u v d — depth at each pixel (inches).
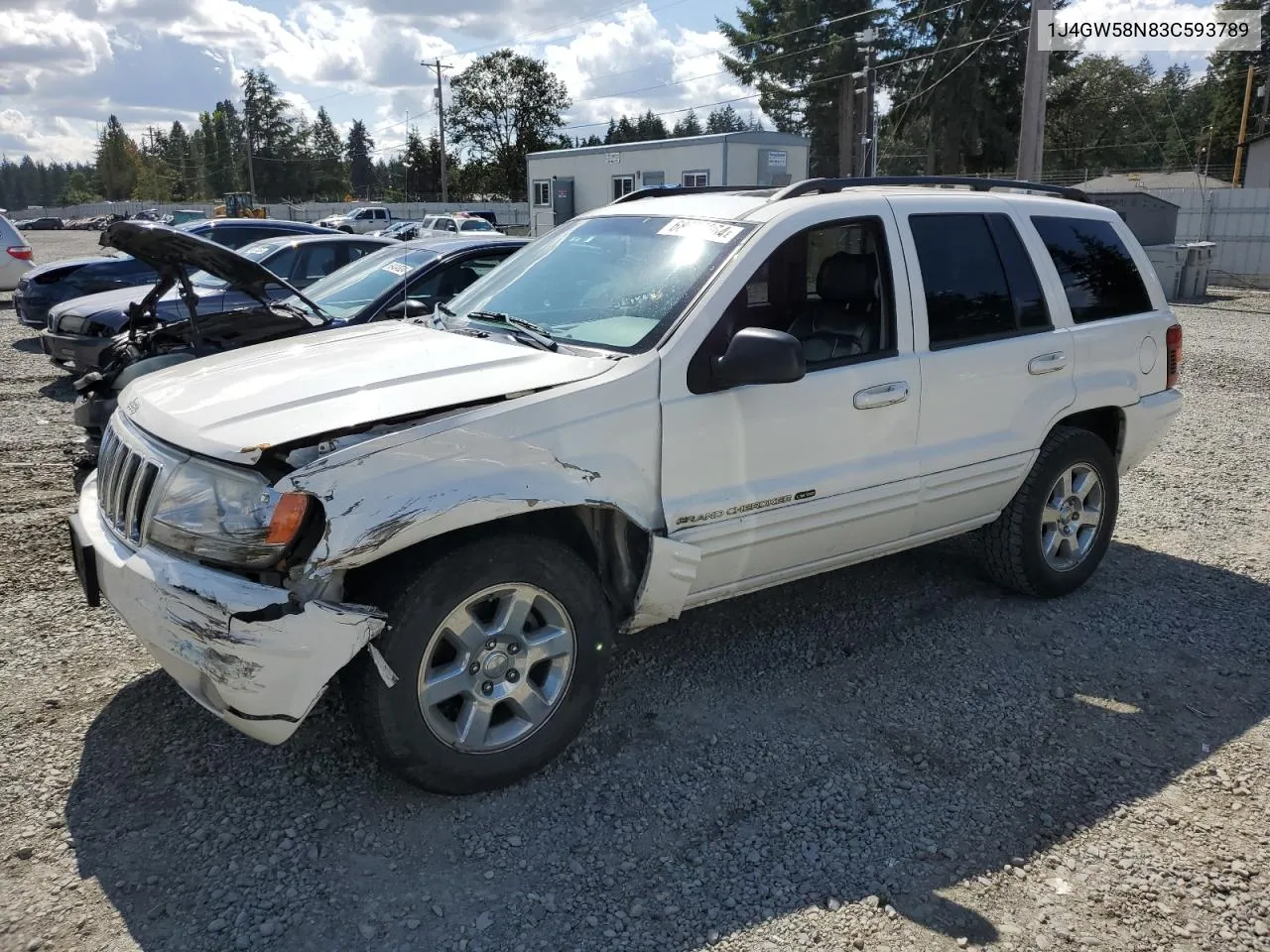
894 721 145.9
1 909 104.1
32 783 126.2
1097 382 186.5
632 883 110.7
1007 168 1817.2
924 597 191.6
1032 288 178.7
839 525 153.6
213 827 118.5
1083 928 104.3
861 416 152.6
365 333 159.6
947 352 163.2
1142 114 2443.4
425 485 113.7
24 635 169.0
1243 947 101.9
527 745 126.7
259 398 122.4
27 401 360.2
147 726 140.3
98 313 352.5
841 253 156.8
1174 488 267.9
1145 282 202.4
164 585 112.8
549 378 127.7
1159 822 122.7
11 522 228.1
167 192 4891.7
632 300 145.0
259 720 111.4
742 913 106.0
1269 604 190.1
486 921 104.3
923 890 110.0
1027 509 180.7
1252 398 392.5
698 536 137.3
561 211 1382.9
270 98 4261.8
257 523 108.8
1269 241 943.0
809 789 128.5
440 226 1534.2
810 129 1923.0
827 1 1791.3
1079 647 171.2
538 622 129.9
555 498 121.7
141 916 103.8
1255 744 141.1
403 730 116.7
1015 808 125.3
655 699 151.3
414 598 115.1
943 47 1715.1
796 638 173.3
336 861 113.1
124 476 127.3
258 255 371.9
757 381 130.7
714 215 156.3
